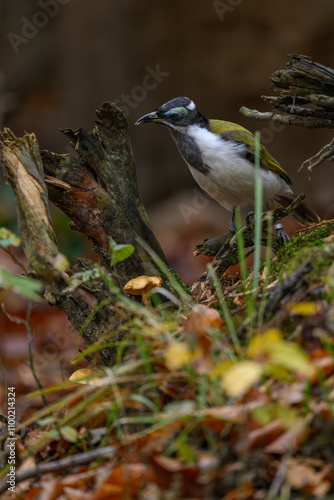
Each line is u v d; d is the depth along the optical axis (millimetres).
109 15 22516
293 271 5574
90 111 23250
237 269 15148
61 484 4582
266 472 4145
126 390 5250
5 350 13578
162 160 23109
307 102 7059
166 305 6465
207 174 11102
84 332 6594
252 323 5273
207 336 5008
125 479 4238
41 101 29812
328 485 3965
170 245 20812
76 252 16359
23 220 6172
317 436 4199
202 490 4074
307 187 21625
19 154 6387
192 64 21953
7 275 4680
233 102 21766
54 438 5617
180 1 21766
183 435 4438
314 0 21062
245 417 4223
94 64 22969
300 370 4074
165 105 11023
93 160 6867
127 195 6980
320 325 4867
